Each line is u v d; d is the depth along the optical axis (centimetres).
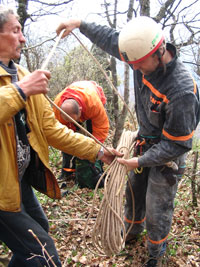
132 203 271
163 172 230
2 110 146
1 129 164
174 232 305
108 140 552
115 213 207
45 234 190
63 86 646
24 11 430
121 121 452
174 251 278
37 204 223
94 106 360
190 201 354
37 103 192
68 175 433
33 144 191
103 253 232
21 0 426
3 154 167
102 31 228
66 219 321
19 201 180
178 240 294
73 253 285
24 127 181
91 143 216
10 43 164
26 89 149
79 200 378
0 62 164
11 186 173
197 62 500
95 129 380
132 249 287
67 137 208
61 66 648
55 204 363
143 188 264
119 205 216
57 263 189
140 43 176
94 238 218
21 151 181
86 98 354
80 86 367
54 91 652
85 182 403
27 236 182
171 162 225
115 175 221
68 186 418
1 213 176
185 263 266
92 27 229
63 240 302
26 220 184
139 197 267
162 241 249
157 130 221
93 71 646
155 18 372
